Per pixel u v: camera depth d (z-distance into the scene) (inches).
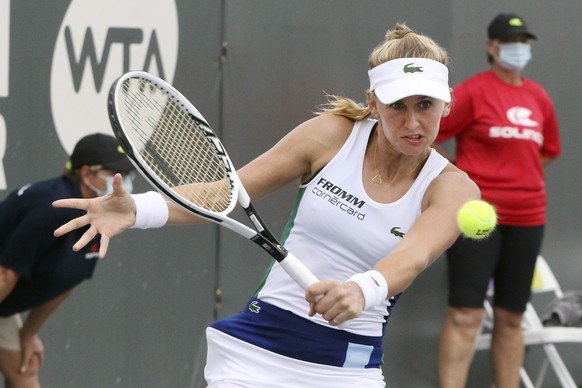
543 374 930.1
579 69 979.3
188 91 773.3
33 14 708.7
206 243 792.3
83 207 417.4
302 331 462.0
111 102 412.2
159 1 757.9
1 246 640.4
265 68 806.5
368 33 846.5
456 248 823.1
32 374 689.6
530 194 833.5
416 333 880.9
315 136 463.5
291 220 470.9
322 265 457.7
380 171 452.8
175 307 779.4
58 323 730.2
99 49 736.3
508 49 818.8
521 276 845.2
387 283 407.8
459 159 837.2
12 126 703.1
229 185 452.1
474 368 927.7
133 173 656.4
